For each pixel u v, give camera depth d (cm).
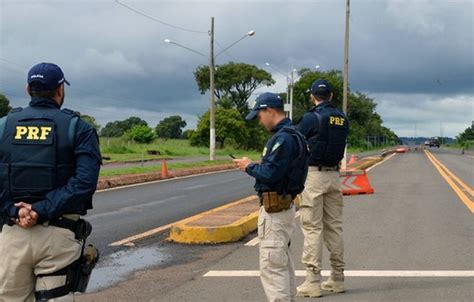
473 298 602
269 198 468
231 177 2645
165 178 2516
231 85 9319
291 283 488
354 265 753
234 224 956
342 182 1695
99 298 617
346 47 3020
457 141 15150
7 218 369
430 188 1908
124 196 1706
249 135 7750
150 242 946
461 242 908
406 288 642
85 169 366
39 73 377
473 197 1603
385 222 1125
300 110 9069
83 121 382
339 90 9119
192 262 789
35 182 364
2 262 370
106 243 940
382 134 13688
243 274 714
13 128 371
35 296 376
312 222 607
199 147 7119
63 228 370
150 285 670
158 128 12650
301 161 474
